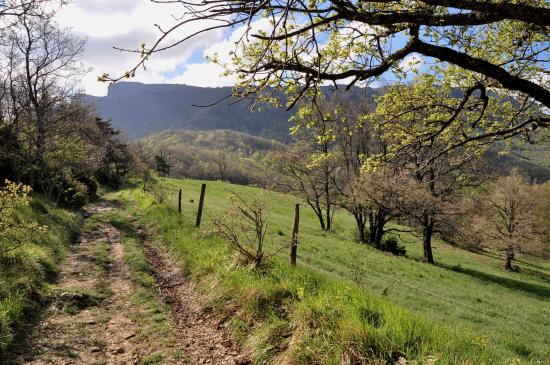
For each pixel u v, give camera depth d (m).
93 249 14.58
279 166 39.25
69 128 30.97
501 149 9.63
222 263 9.94
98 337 7.05
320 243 26.75
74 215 22.41
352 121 22.05
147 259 13.29
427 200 29.23
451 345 4.97
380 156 8.75
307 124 5.67
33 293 8.07
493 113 9.03
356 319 5.59
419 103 8.16
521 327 15.29
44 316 7.51
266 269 8.95
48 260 10.80
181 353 6.60
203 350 6.82
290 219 42.47
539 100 4.91
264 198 10.38
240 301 7.81
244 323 7.17
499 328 14.32
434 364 4.54
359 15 3.69
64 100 29.33
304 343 5.68
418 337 5.23
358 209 33.94
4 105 27.09
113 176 69.75
